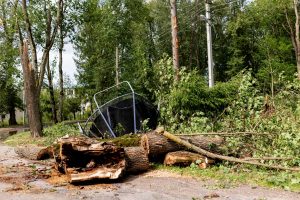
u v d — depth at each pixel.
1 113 55.16
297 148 9.37
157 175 9.05
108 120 13.61
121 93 29.12
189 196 7.09
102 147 8.51
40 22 26.30
